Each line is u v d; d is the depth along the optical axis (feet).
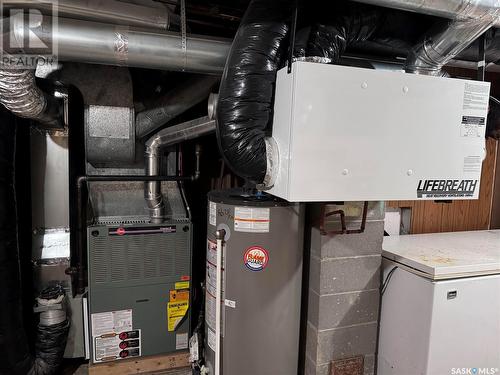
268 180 3.95
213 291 5.56
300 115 3.46
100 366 6.11
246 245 5.09
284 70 3.69
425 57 4.44
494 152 9.01
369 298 5.67
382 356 5.94
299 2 3.97
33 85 4.48
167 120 6.70
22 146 5.96
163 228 6.26
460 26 3.88
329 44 4.17
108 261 5.99
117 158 6.61
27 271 6.14
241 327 5.26
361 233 5.48
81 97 6.72
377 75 3.67
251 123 3.81
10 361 5.29
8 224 5.19
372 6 4.40
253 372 5.36
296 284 5.37
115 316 6.11
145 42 4.47
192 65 4.78
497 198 9.26
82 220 6.47
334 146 3.60
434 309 4.96
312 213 5.50
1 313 5.15
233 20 6.09
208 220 5.66
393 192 3.86
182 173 7.84
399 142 3.83
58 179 6.20
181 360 6.52
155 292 6.31
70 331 6.20
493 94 8.69
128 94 6.30
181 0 4.64
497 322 5.44
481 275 5.28
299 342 5.91
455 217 8.96
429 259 5.42
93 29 4.28
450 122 4.00
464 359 5.27
